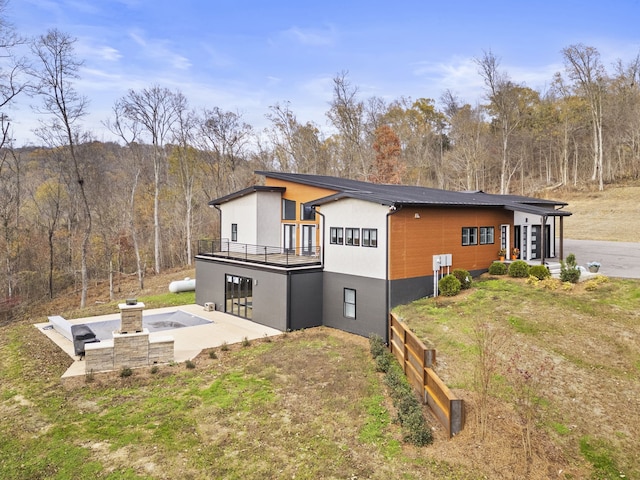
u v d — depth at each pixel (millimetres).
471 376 9375
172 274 35312
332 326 16641
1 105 24859
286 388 10445
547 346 10508
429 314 13602
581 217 35750
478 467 6793
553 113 51094
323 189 18875
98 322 17391
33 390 10539
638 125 44125
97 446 7883
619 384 8820
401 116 55656
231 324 17250
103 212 39281
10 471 7137
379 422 8586
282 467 7133
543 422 7812
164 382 10969
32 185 40156
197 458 7441
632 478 6555
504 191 41469
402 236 15016
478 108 51594
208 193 44344
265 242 20688
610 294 13516
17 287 33750
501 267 17391
